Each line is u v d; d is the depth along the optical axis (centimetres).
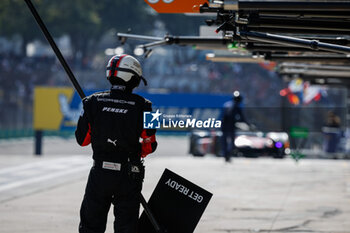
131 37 2847
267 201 3825
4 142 11844
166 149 10725
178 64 16075
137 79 1941
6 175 5147
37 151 8081
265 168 5750
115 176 1858
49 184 4575
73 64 17888
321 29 2067
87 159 6700
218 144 7075
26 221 3095
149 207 1977
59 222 3081
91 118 1897
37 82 16550
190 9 2134
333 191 4291
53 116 8075
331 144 7631
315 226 3053
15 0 19738
